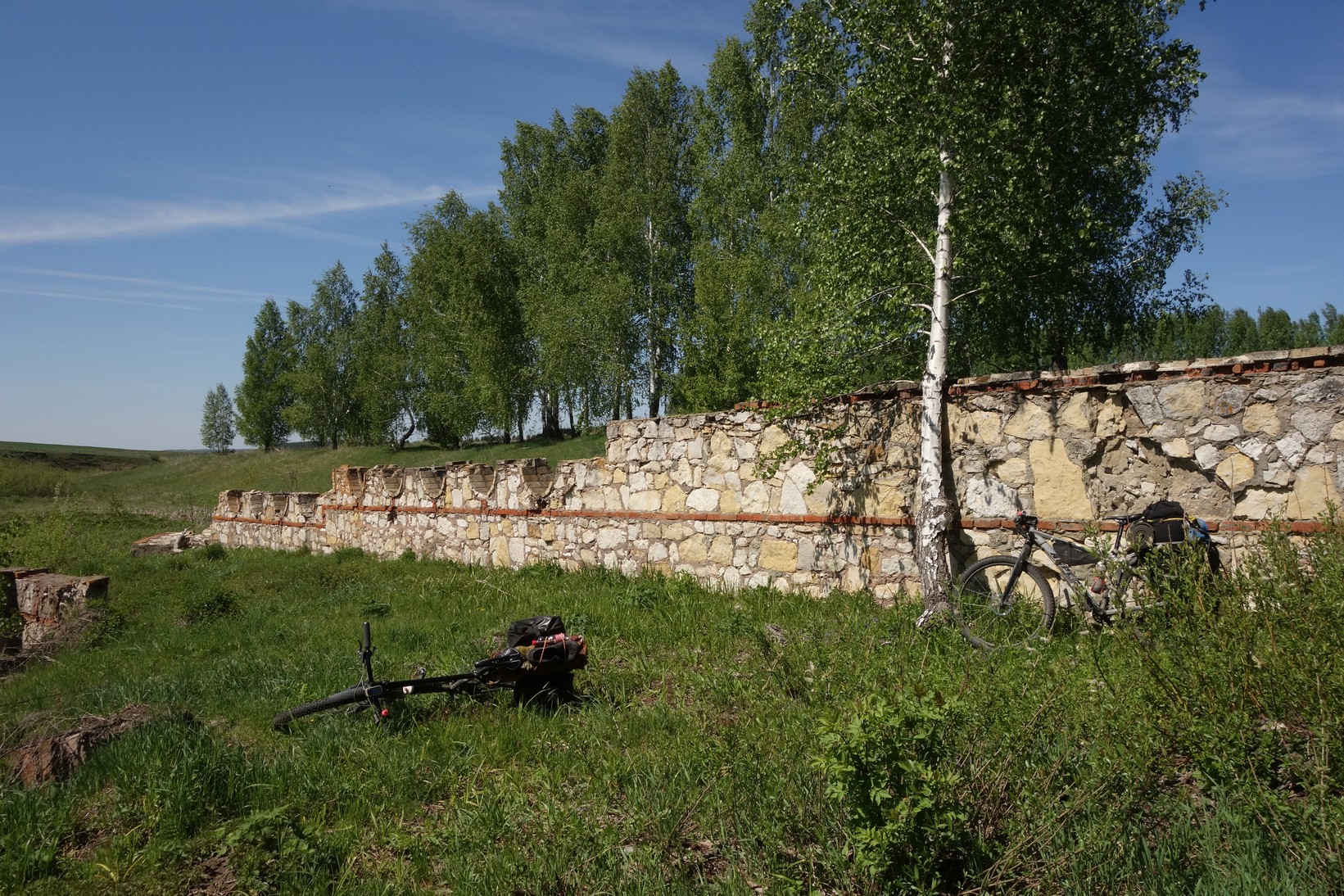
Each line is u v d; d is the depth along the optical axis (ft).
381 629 29.68
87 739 17.21
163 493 144.46
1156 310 50.98
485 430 141.79
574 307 106.63
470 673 19.54
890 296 29.04
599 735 17.10
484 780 15.57
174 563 55.06
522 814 13.67
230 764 15.96
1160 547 15.44
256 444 212.43
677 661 22.57
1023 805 10.75
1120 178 41.91
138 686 23.39
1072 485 23.71
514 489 43.04
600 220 106.52
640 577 35.37
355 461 151.02
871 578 27.89
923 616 23.07
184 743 16.81
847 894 10.53
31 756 16.98
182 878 12.53
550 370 109.40
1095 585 20.42
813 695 16.79
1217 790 11.48
